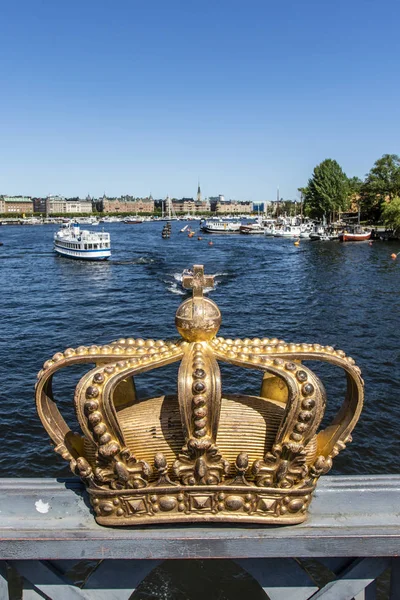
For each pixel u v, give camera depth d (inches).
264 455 82.4
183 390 80.1
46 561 85.8
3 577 84.6
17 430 610.2
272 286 1734.7
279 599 88.1
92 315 1317.7
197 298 89.1
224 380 726.5
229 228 5221.5
